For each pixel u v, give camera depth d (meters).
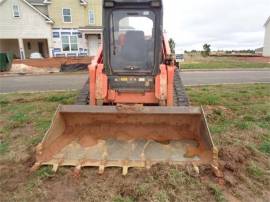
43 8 28.97
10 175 3.84
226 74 17.66
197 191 3.45
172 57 5.14
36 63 20.98
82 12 28.80
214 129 5.62
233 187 3.55
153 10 4.65
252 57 33.44
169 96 4.76
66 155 4.08
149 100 4.87
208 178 3.67
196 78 15.25
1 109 7.73
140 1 4.60
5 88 12.31
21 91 11.29
